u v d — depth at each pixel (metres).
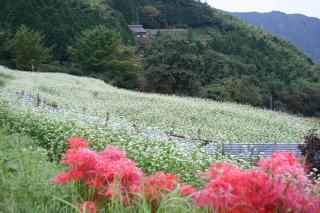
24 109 15.18
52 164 6.85
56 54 60.28
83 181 4.48
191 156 11.21
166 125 21.08
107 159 4.60
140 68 52.00
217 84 53.09
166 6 114.12
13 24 59.81
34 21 60.47
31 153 7.29
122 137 12.70
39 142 11.97
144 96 30.94
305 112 54.12
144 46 77.44
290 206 3.40
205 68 56.81
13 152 6.82
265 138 21.28
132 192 3.98
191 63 46.44
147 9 111.12
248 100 46.97
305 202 3.42
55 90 29.19
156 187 4.26
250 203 3.44
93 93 30.27
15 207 4.07
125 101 27.64
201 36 99.62
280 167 3.49
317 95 55.47
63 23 63.44
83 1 86.81
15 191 4.54
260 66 70.31
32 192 4.54
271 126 25.36
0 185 4.63
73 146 5.28
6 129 10.85
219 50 75.75
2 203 4.17
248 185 3.55
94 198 4.30
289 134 23.70
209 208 3.65
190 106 27.61
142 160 10.45
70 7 71.75
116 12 90.06
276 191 3.46
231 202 3.41
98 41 55.19
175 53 46.19
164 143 12.48
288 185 3.48
